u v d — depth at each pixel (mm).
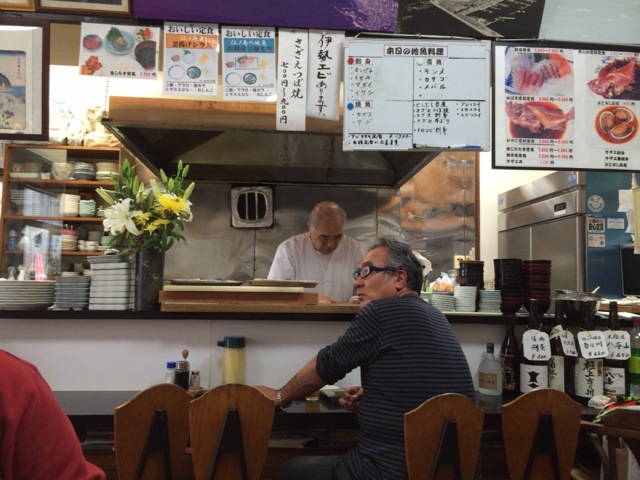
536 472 1607
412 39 2170
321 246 3330
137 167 4137
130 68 2096
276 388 2160
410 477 1437
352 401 1820
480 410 1486
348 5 2127
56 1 2068
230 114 2742
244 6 2090
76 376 2082
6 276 3885
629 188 3504
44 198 3959
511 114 2211
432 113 2133
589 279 3424
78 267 4008
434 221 4457
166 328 2125
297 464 1704
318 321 2186
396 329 1629
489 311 2320
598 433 1629
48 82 2107
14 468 836
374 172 4094
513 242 4402
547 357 2170
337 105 2166
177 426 1485
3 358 879
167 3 2061
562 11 2232
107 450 1946
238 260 4281
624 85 2260
